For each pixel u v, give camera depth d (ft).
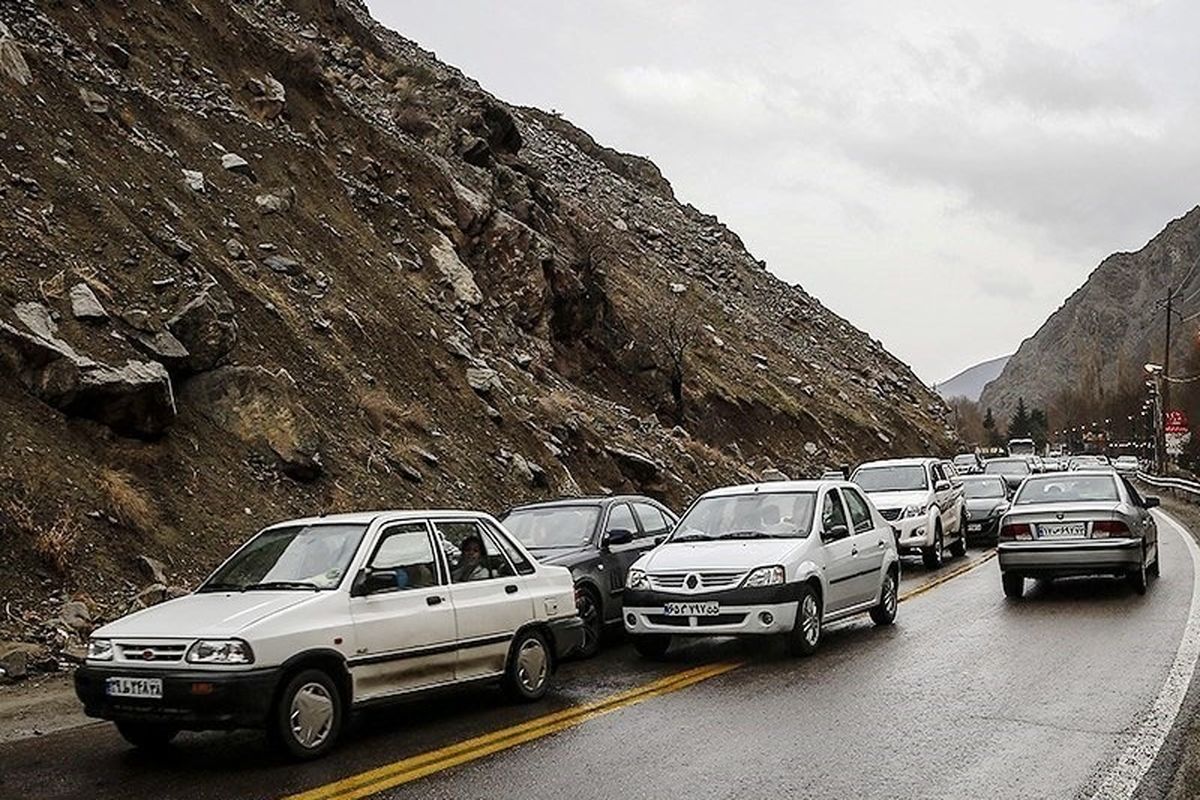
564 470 80.28
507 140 136.26
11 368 47.42
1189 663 36.06
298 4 130.00
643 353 124.98
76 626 38.88
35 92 65.00
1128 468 238.68
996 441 594.65
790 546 41.04
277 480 55.21
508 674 32.48
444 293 91.25
